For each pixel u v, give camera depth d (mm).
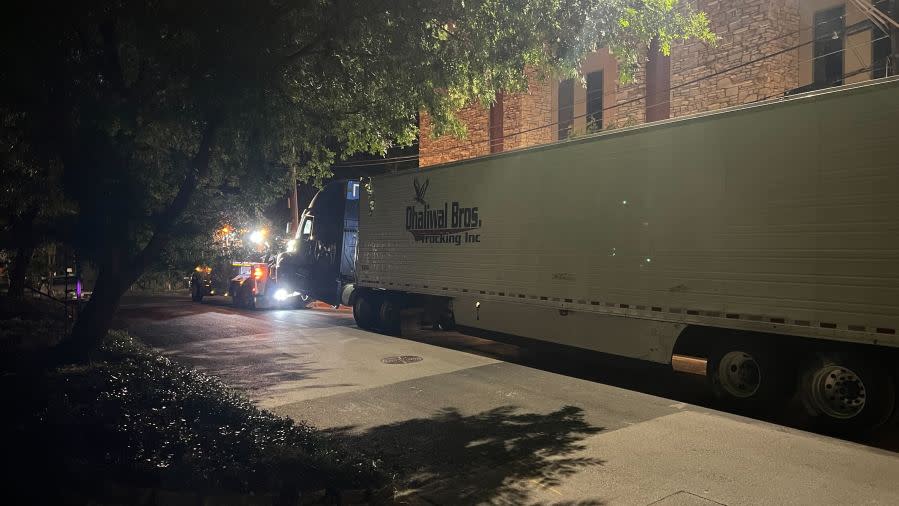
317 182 11070
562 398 8250
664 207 8484
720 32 14844
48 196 9516
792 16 14156
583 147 9750
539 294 10500
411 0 7793
